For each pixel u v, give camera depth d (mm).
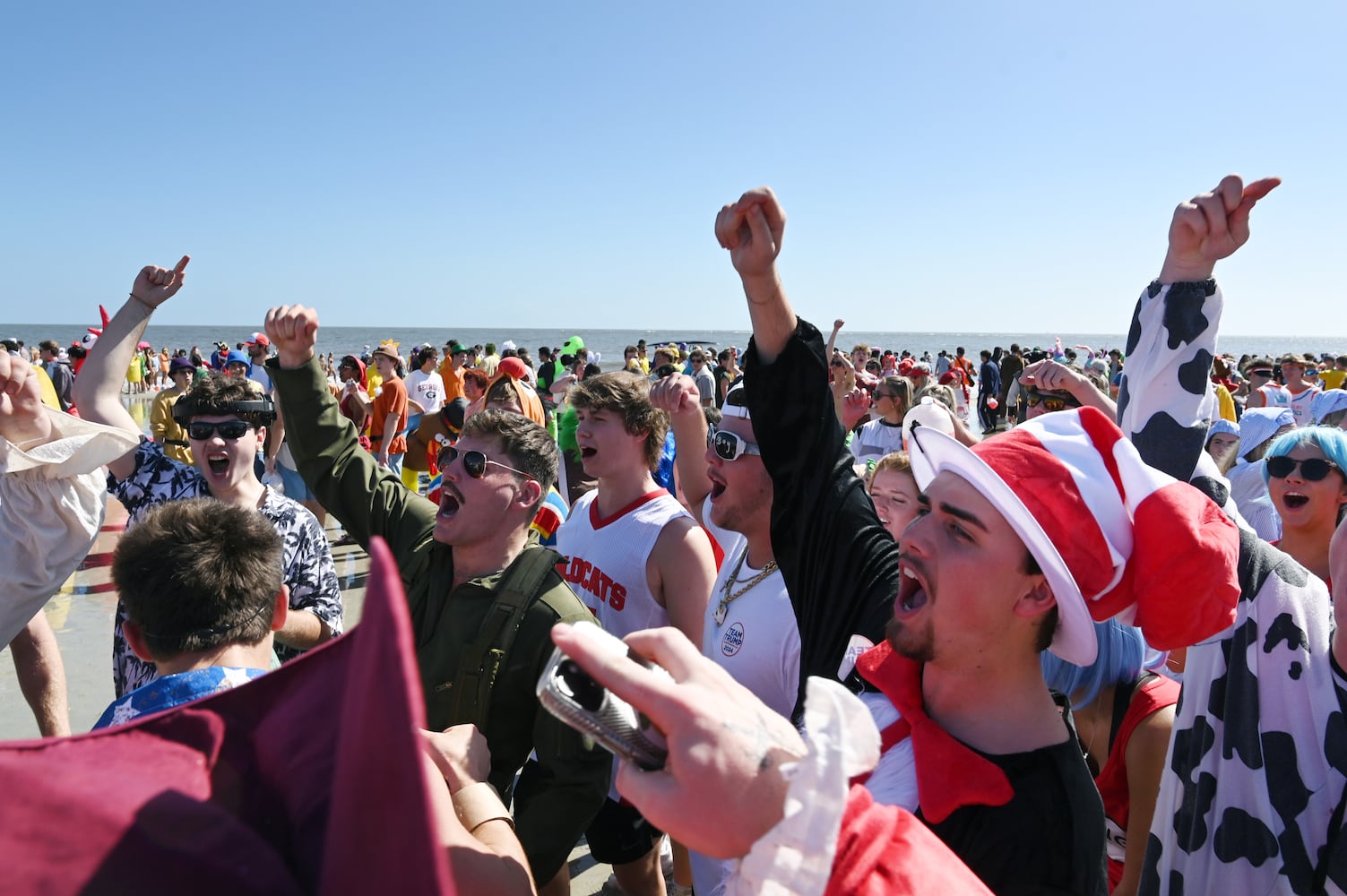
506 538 2287
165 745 735
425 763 453
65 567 2580
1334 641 1760
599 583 2926
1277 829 1771
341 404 8867
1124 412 1942
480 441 2277
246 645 1655
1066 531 1189
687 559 2805
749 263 1594
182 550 1594
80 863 655
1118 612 1275
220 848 694
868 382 6500
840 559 1696
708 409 4258
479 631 2129
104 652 5113
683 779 756
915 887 749
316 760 731
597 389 2943
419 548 2383
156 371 31141
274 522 2840
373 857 478
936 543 1231
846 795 732
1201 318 1772
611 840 2600
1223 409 8539
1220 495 1930
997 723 1239
